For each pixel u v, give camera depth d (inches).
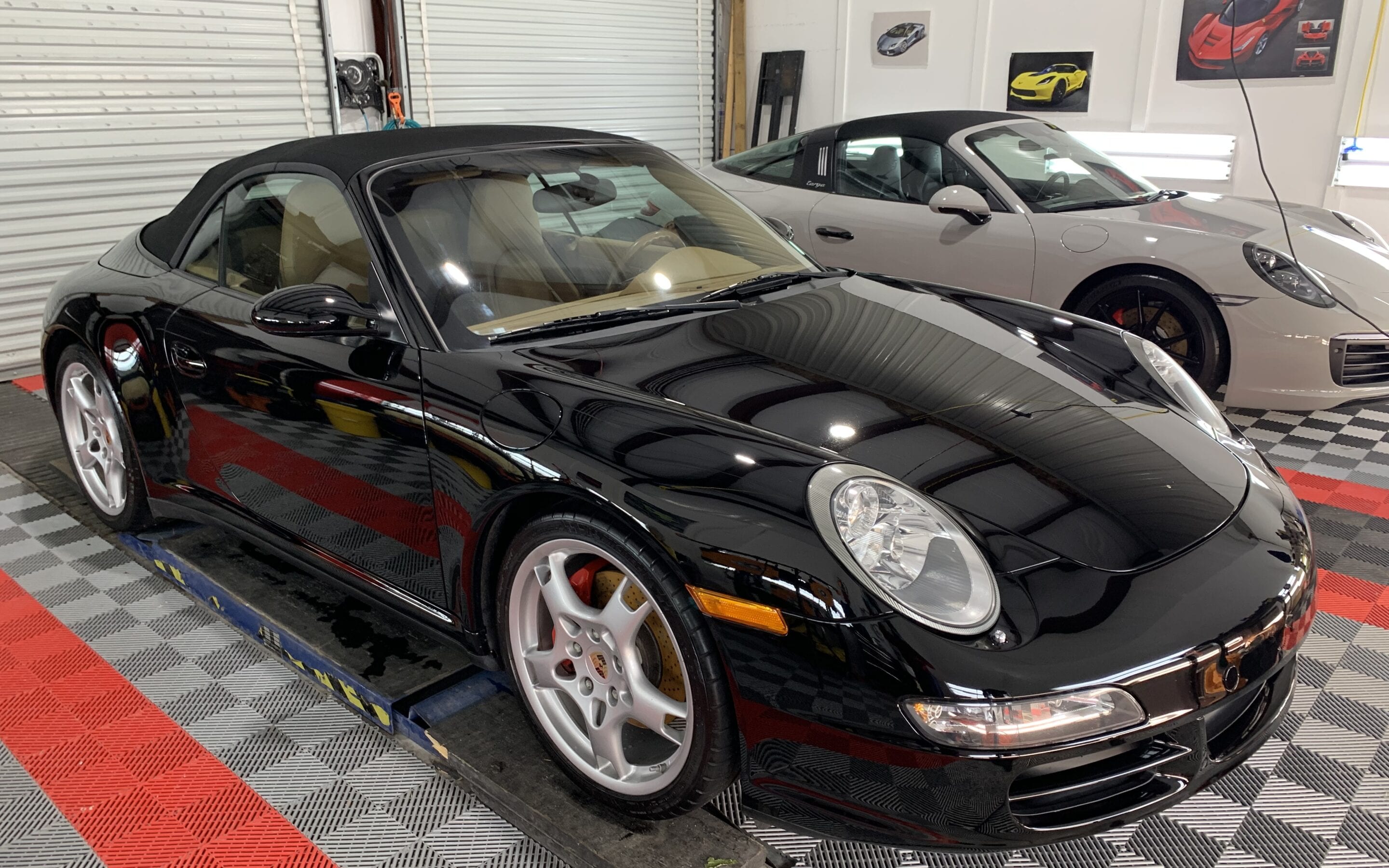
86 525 123.0
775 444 60.6
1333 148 237.5
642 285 84.7
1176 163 260.2
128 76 212.4
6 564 113.1
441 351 73.2
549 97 300.8
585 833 63.9
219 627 98.7
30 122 199.9
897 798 53.5
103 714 84.3
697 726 59.1
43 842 69.5
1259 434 150.0
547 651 68.7
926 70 302.4
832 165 191.3
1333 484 129.9
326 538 85.0
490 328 75.5
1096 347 85.0
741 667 55.8
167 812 72.1
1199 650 53.9
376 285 78.0
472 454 67.6
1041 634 52.6
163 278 100.6
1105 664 52.0
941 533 55.7
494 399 68.1
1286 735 78.0
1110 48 265.3
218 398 89.7
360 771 76.0
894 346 77.9
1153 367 82.1
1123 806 56.3
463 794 73.0
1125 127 268.2
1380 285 144.9
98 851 68.4
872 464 61.3
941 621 52.1
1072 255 157.3
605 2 306.7
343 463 79.0
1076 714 51.2
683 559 56.7
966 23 290.2
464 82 279.1
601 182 93.1
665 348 74.0
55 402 117.2
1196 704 54.2
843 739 53.6
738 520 56.0
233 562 102.6
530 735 74.6
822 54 325.7
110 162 212.8
